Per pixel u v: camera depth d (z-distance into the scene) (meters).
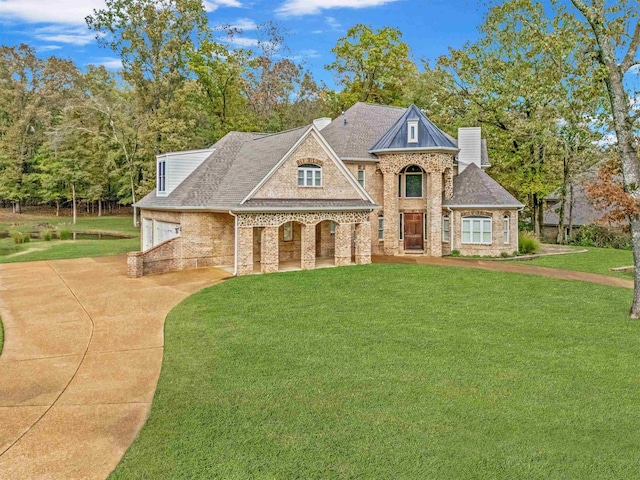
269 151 24.30
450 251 29.22
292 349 11.73
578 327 13.59
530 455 7.07
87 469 6.80
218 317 14.56
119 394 9.34
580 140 34.25
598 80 14.92
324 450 7.21
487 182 29.64
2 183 62.22
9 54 66.12
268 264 21.97
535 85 27.59
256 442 7.45
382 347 11.84
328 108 56.31
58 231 48.22
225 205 21.62
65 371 10.56
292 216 22.39
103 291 18.28
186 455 7.12
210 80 47.44
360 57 50.66
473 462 6.89
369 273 21.31
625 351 11.65
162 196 26.03
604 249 33.47
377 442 7.43
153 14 48.25
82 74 71.06
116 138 51.62
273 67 54.84
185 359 11.19
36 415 8.46
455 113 42.25
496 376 10.05
